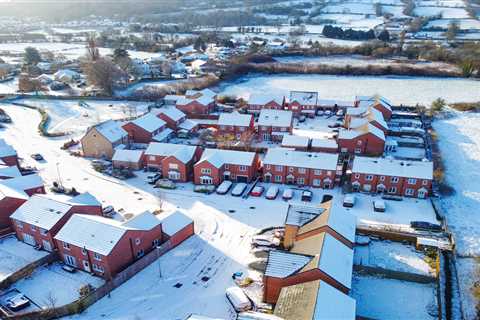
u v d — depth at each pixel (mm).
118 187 70812
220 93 134500
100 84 129750
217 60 177125
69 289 45562
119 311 42188
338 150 83188
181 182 73000
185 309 42500
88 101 124875
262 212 62281
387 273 46844
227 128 94125
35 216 52875
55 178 73938
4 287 45625
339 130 92938
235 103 122375
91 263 47344
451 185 71125
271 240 53812
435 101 116688
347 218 51625
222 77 150625
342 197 66938
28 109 116875
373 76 156625
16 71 165375
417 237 53000
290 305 37562
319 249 43500
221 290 45375
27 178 63219
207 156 71750
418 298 43844
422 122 102000
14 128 101250
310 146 82688
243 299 42438
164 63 161375
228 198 66875
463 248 53031
